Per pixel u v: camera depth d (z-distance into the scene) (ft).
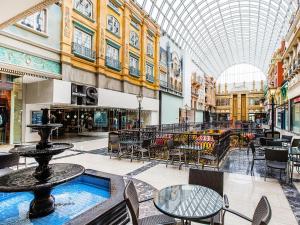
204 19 102.12
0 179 10.52
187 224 8.00
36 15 34.40
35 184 9.71
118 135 28.04
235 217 10.95
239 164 23.15
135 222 6.69
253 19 103.24
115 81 54.60
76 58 41.75
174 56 91.71
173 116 87.25
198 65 122.93
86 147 34.09
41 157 10.65
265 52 134.41
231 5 95.09
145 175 18.42
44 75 35.14
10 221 10.30
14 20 17.83
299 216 11.18
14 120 35.40
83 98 42.70
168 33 87.86
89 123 54.60
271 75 97.86
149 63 71.61
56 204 12.14
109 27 51.85
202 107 130.93
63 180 10.16
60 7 38.81
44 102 36.60
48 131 11.48
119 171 19.72
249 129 42.88
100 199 12.78
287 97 57.72
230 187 15.67
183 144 24.34
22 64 32.04
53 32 37.40
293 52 48.34
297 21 41.16
